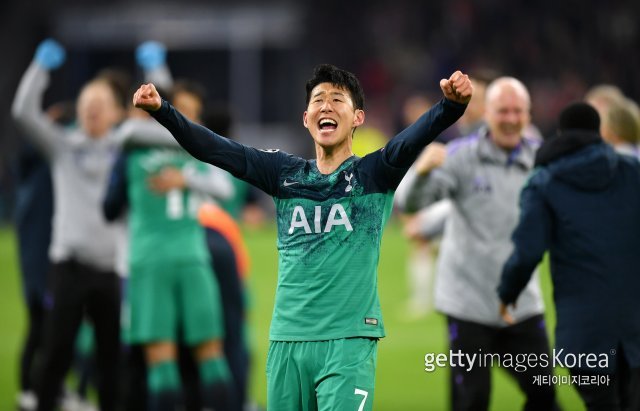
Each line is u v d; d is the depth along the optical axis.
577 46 88.88
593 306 17.38
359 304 14.63
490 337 19.75
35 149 26.84
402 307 43.50
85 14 99.06
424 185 19.72
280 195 15.05
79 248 23.98
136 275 22.03
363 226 14.72
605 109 22.39
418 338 36.53
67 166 24.38
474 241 19.84
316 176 14.91
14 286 51.34
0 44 96.56
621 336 17.41
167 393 21.72
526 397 19.86
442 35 94.56
